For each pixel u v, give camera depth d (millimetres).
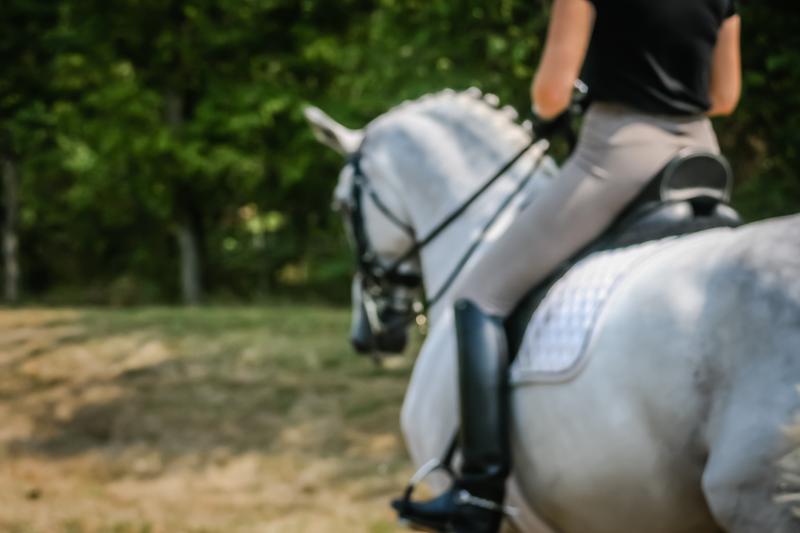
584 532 3107
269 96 23891
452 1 10742
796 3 9477
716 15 3324
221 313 15977
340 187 4922
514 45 10414
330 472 9742
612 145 3271
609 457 2869
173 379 12227
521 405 3234
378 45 11875
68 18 24000
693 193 3281
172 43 24359
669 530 2844
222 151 24453
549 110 3268
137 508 8977
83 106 25312
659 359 2729
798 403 2385
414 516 3621
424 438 3805
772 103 9312
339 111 23234
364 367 12531
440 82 10805
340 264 25797
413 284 4840
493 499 3322
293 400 11484
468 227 4340
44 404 11617
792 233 2621
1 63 22781
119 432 10984
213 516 8719
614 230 3318
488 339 3332
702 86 3332
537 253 3348
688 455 2672
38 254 34750
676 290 2777
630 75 3252
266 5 24359
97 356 12961
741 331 2561
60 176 32250
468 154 4441
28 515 8555
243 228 31641
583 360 2943
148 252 32906
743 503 2461
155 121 25125
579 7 3215
